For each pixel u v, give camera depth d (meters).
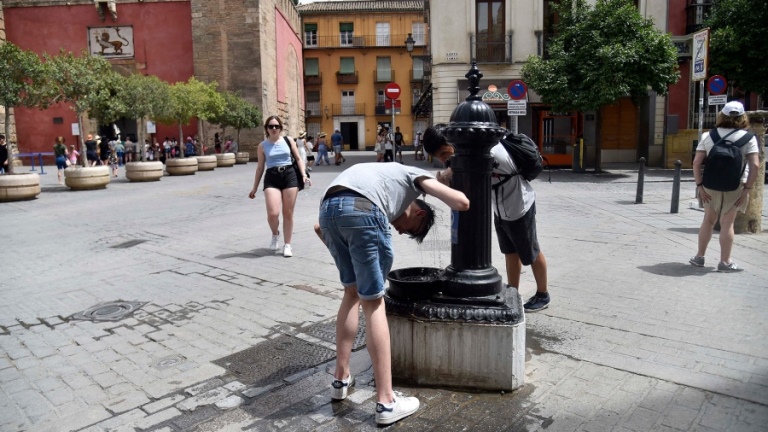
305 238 8.05
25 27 31.33
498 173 3.97
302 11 54.81
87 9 31.33
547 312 4.44
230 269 6.24
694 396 3.02
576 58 18.09
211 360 3.71
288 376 3.44
